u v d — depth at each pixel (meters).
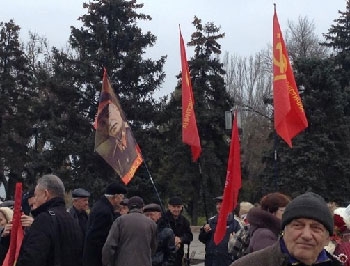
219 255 9.96
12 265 5.66
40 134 33.03
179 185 34.66
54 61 35.34
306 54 51.91
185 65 10.08
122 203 9.08
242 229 7.60
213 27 35.94
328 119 28.62
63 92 31.97
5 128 38.22
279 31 9.24
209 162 34.66
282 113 8.90
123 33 32.75
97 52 32.28
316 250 3.16
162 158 33.69
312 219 3.14
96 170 31.19
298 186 27.78
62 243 5.55
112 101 9.47
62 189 5.81
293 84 9.16
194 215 35.72
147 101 32.91
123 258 7.60
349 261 4.69
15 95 38.84
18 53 39.53
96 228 7.80
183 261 11.35
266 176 28.94
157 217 9.91
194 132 9.88
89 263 7.84
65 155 31.03
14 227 5.72
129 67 32.22
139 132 31.69
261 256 3.27
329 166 28.66
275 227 5.79
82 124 31.95
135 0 33.69
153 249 8.07
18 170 37.94
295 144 27.83
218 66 35.72
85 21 33.16
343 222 5.16
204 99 34.91
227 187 6.83
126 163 9.34
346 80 36.19
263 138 52.28
